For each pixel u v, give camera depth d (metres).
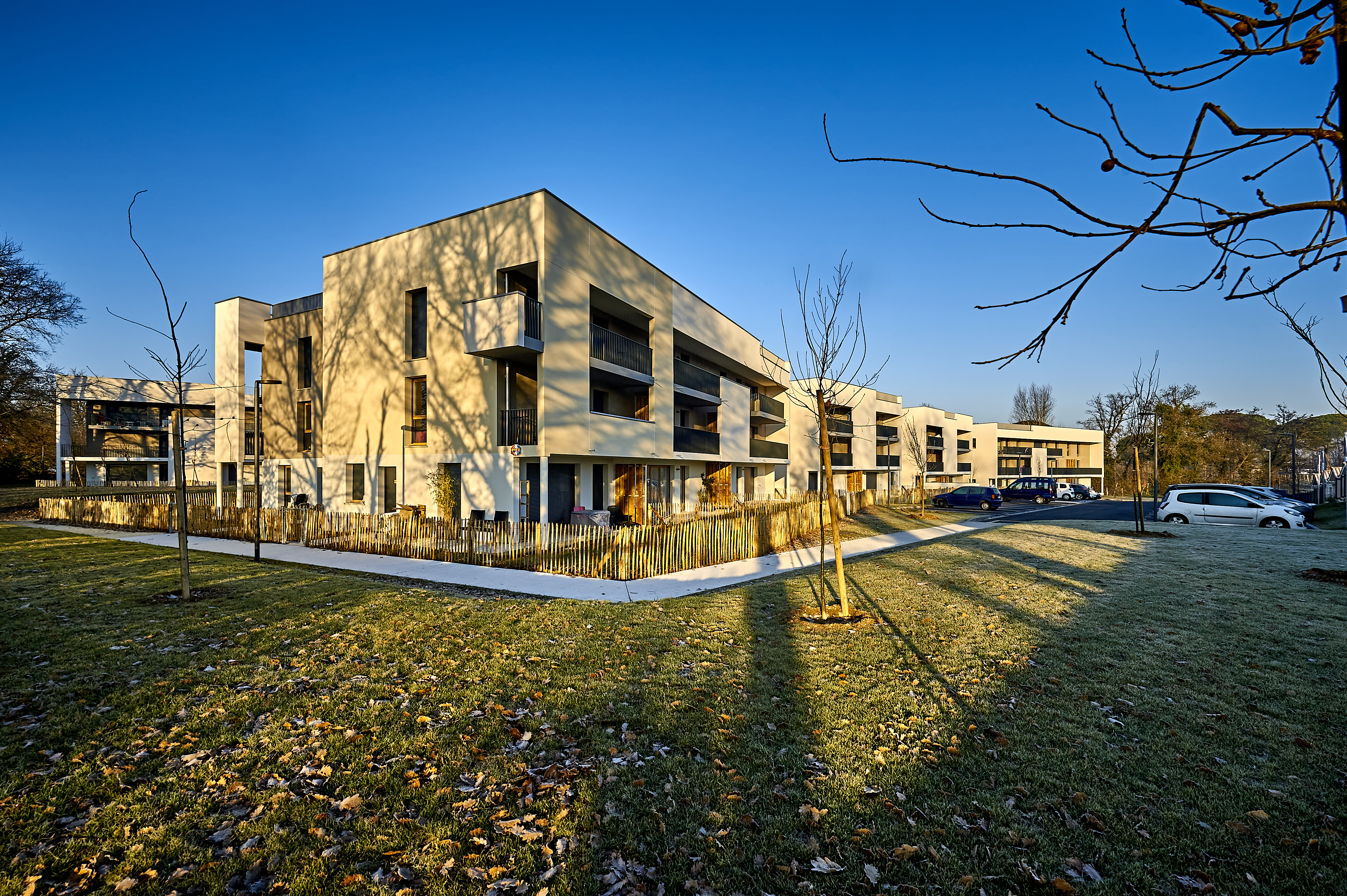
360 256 21.20
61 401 44.94
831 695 5.16
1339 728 4.45
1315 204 1.63
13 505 29.58
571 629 7.21
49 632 6.87
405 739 4.35
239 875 2.97
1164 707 4.85
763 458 34.31
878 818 3.43
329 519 15.32
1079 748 4.20
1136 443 17.89
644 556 11.65
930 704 4.94
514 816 3.46
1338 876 2.94
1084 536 16.88
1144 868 3.01
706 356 30.98
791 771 3.93
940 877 2.96
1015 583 9.91
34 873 2.93
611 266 20.56
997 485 62.62
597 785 3.75
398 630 7.07
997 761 4.04
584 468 21.02
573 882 2.93
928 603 8.54
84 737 4.30
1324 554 12.60
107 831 3.27
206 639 6.66
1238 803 3.54
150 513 20.28
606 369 19.78
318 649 6.35
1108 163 1.92
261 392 25.44
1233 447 57.34
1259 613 7.71
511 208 17.75
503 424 18.39
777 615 8.00
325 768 3.94
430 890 2.87
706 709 4.87
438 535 13.45
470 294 18.59
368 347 20.95
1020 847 3.18
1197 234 1.88
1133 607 8.13
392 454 20.33
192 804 3.53
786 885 2.91
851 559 13.81
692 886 2.89
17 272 26.92
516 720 4.67
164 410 49.56
